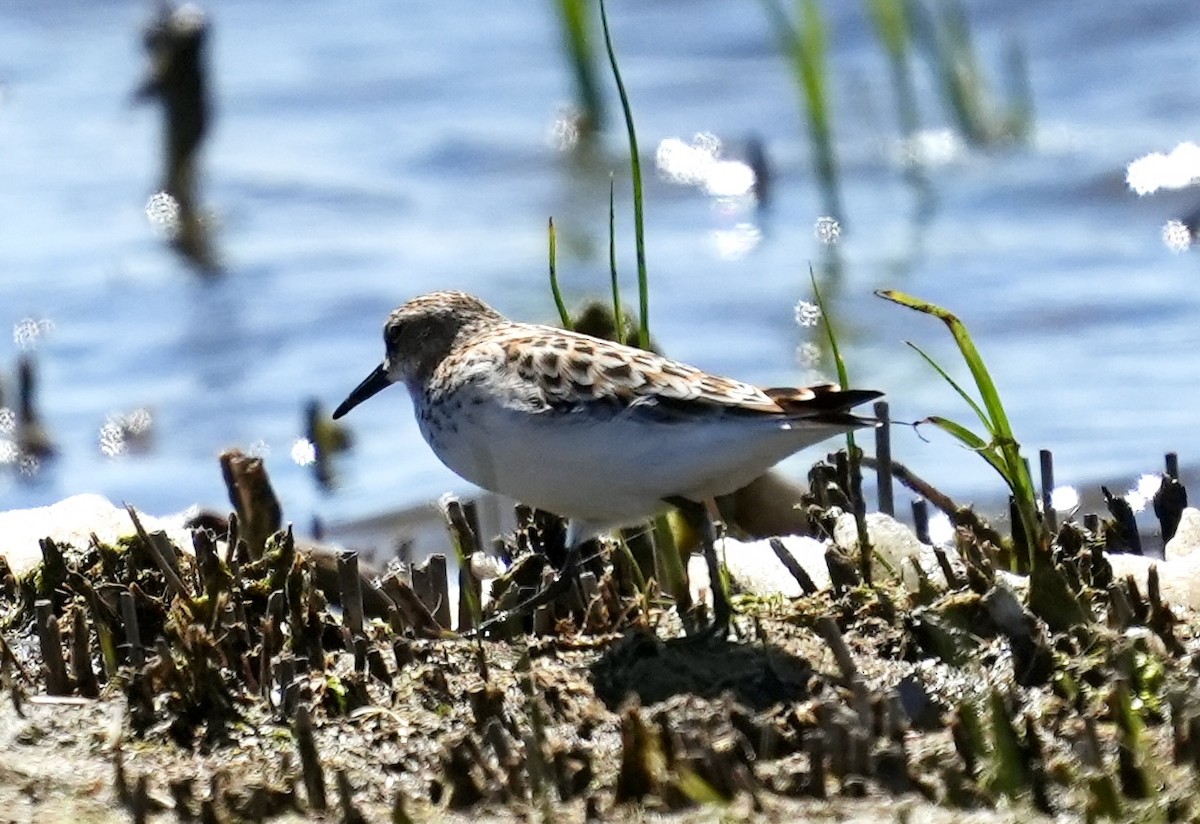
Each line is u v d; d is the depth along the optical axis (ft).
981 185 71.05
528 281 63.10
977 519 32.81
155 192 72.64
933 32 77.10
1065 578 27.55
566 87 84.02
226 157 77.10
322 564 33.42
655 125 79.46
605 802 23.24
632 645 27.37
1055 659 25.93
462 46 90.68
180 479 48.96
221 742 25.57
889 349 55.72
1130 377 51.11
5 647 27.78
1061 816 22.21
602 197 71.77
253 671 27.27
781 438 27.14
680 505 28.14
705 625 28.48
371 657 27.14
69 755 25.25
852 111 80.53
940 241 65.26
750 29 89.20
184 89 72.23
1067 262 61.67
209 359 58.13
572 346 28.68
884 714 24.30
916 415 49.55
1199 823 21.33
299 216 71.00
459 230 69.00
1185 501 34.68
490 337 30.40
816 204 70.69
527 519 33.19
